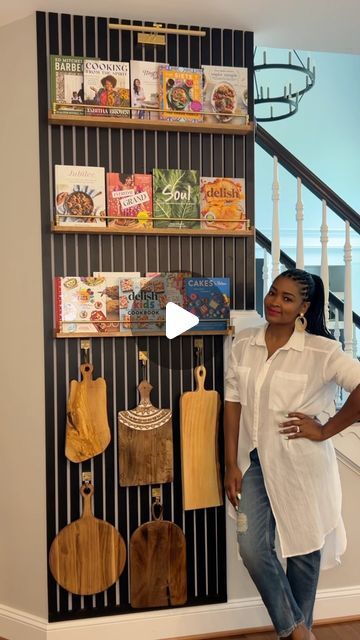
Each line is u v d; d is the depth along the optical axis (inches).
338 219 223.1
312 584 85.9
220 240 98.1
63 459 94.0
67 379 93.4
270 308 83.1
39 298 92.5
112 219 92.7
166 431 95.4
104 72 91.0
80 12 91.0
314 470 82.9
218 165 97.6
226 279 96.7
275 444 82.7
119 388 95.0
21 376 94.5
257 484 85.0
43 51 90.8
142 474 94.6
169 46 95.2
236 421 89.0
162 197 94.0
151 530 96.1
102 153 93.4
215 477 96.2
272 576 82.9
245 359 86.6
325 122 236.5
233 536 99.5
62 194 91.0
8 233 94.2
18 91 92.2
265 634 98.8
